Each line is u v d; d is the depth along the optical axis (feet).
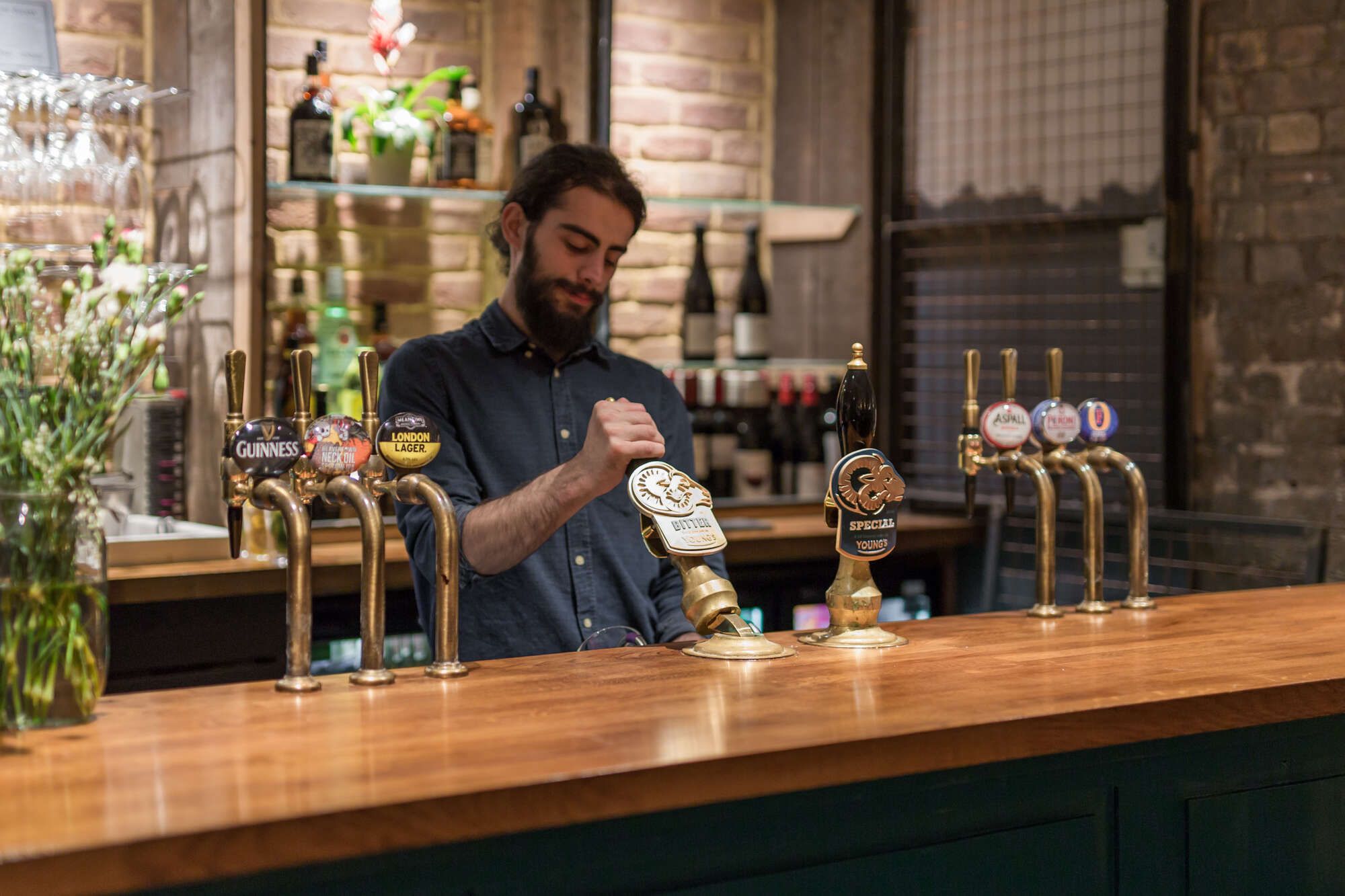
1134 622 5.83
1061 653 5.04
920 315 12.53
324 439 4.54
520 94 11.44
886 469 5.27
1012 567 11.95
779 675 4.63
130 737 3.72
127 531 9.70
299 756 3.52
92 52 10.13
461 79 11.03
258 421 4.48
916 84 12.55
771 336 13.16
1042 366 11.91
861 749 3.73
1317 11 10.63
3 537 3.73
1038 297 11.89
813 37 12.66
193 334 10.11
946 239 12.34
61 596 3.78
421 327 11.24
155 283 5.85
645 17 12.29
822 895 3.91
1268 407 11.02
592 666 4.80
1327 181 10.66
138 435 10.06
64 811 3.03
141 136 10.40
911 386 12.59
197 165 10.00
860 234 12.51
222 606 8.80
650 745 3.63
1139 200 11.47
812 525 11.54
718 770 3.53
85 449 3.93
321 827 3.04
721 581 5.11
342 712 4.03
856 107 12.44
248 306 9.50
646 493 5.16
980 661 4.89
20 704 3.74
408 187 10.48
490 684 4.48
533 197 6.75
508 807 3.25
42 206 9.13
